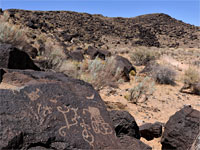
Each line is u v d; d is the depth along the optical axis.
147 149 3.12
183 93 9.44
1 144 1.79
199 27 69.88
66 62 8.44
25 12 44.38
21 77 3.36
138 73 12.62
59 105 2.57
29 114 2.20
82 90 3.20
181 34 58.69
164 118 5.98
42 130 2.13
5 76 3.30
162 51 28.81
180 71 15.46
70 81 3.58
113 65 8.72
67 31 36.28
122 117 3.70
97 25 52.53
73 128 2.38
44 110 2.37
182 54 28.39
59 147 2.10
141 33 54.97
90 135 2.42
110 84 8.39
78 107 2.74
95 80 6.82
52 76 3.69
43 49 10.05
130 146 3.09
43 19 43.44
